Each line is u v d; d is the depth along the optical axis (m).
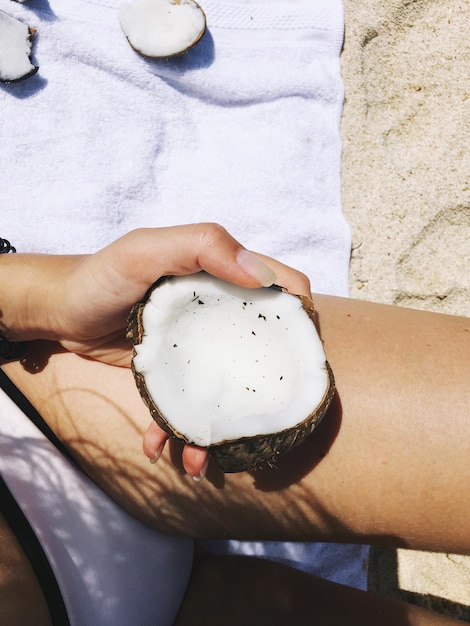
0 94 0.49
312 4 0.52
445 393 0.36
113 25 0.50
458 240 0.52
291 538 0.39
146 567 0.39
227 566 0.42
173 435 0.30
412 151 0.52
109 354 0.38
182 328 0.33
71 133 0.50
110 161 0.50
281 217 0.51
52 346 0.39
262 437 0.29
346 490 0.36
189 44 0.49
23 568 0.35
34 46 0.49
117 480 0.38
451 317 0.40
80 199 0.49
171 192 0.51
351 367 0.37
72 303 0.35
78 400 0.38
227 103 0.52
